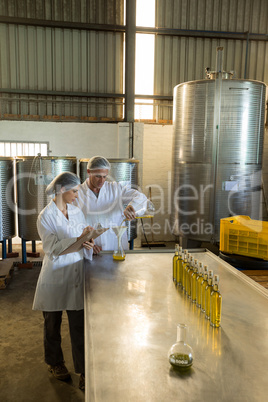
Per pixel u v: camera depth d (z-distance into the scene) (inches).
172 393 38.2
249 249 100.7
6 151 225.8
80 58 230.4
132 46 228.4
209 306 55.8
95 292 67.5
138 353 46.1
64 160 175.0
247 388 39.2
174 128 187.5
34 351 108.3
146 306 61.1
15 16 220.5
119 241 90.5
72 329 87.3
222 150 169.2
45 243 80.1
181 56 239.0
